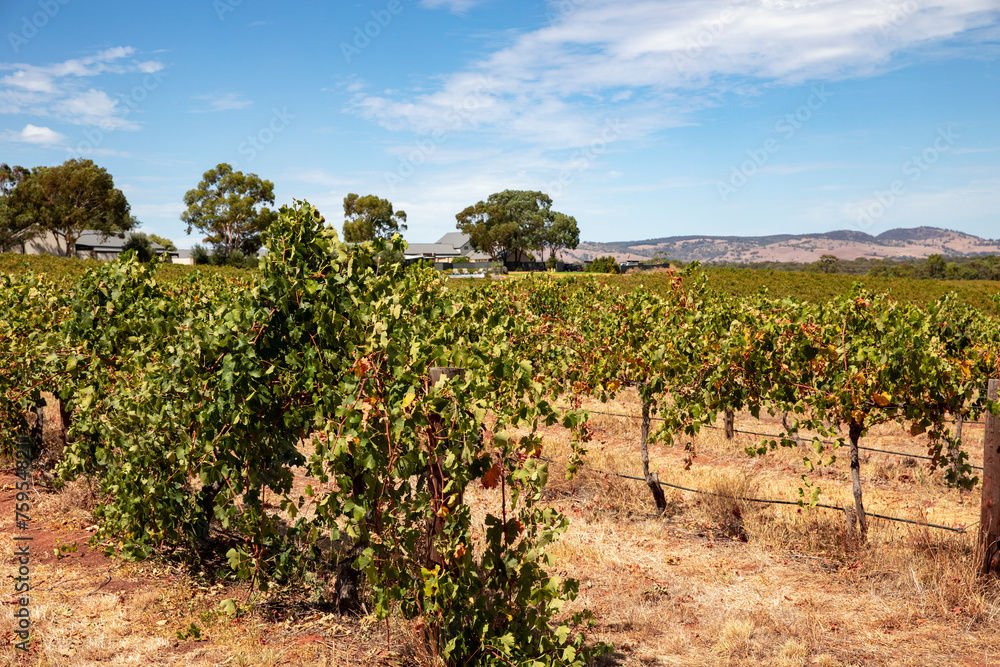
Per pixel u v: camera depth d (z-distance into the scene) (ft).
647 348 24.40
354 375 13.53
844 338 21.08
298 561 15.84
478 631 11.89
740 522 21.65
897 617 15.26
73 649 12.60
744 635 14.32
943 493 25.16
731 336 22.11
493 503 22.59
